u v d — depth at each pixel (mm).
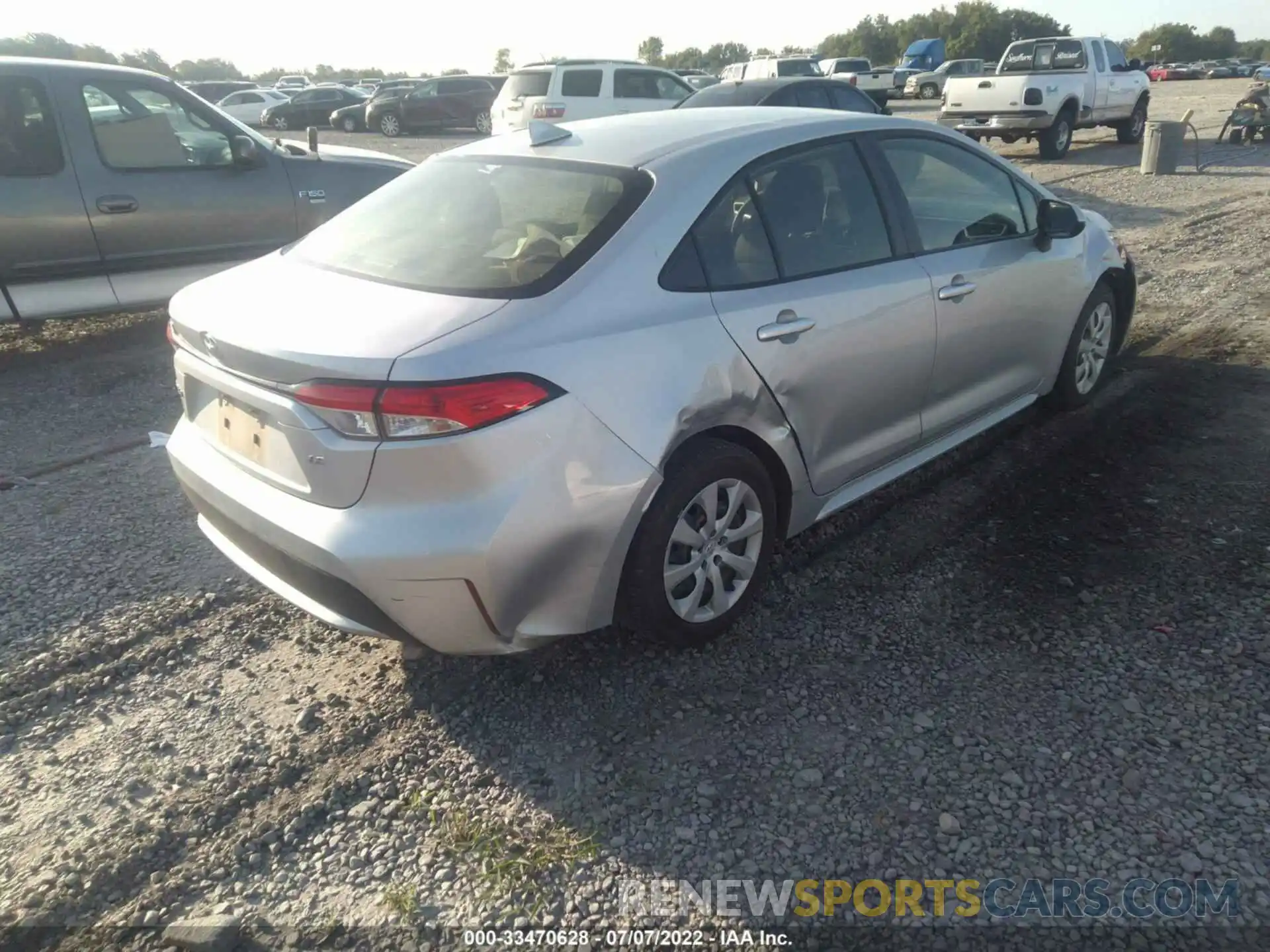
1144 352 6062
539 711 2992
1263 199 11516
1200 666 3051
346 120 31016
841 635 3305
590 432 2668
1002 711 2895
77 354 6867
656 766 2742
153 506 4434
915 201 3869
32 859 2502
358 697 3094
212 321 2881
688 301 2984
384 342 2547
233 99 34219
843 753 2758
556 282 2797
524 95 17047
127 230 6555
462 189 3418
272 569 2883
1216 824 2455
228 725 2982
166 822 2607
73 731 2977
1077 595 3473
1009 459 4621
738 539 3236
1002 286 4148
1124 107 18391
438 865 2453
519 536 2570
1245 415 4996
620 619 3076
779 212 3352
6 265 6191
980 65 39312
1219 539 3801
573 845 2488
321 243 3418
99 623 3506
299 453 2617
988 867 2373
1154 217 10586
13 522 4277
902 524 4047
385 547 2518
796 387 3258
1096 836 2439
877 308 3525
